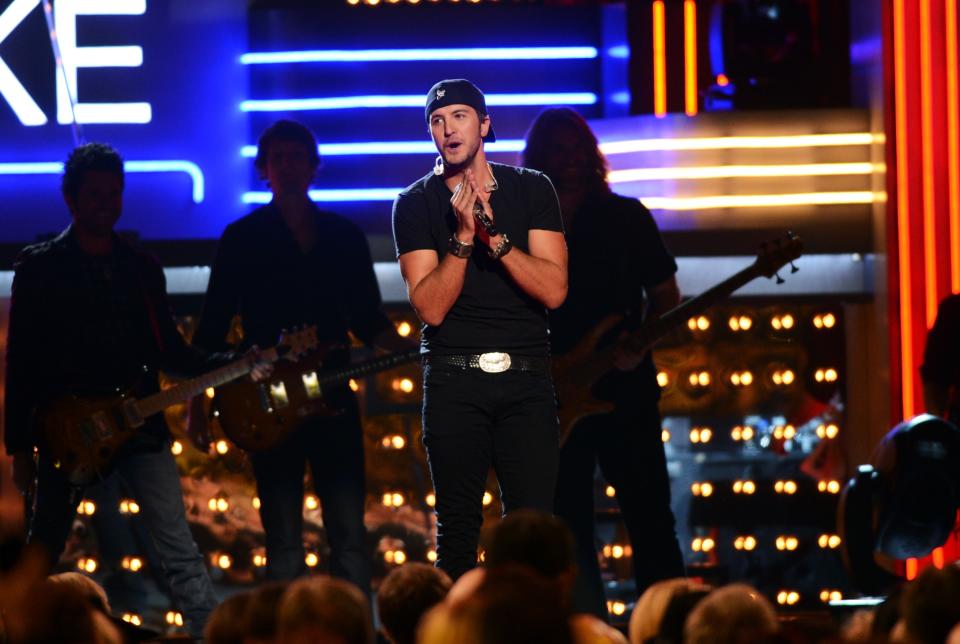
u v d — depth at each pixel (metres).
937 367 25.27
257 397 24.62
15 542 13.52
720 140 30.00
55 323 23.72
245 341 25.56
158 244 30.52
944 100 29.14
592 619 10.66
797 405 30.42
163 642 18.17
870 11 30.05
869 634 10.85
